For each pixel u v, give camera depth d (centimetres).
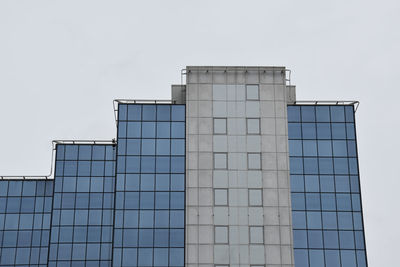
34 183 9612
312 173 7856
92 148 8944
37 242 9344
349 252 7569
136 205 7700
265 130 7981
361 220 7694
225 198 7712
